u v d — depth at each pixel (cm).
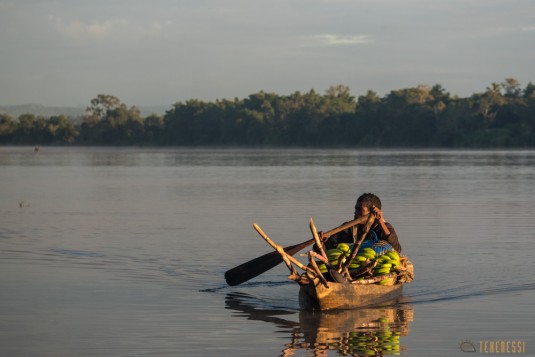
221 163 10325
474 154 13712
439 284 1883
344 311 1638
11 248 2452
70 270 2075
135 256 2298
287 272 2086
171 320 1552
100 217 3375
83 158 13562
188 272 2055
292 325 1517
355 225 1894
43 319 1549
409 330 1471
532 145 18575
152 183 5884
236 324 1523
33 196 4634
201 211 3616
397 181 5800
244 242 2581
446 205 3812
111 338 1413
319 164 9550
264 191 4872
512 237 2661
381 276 1778
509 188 4981
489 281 1912
